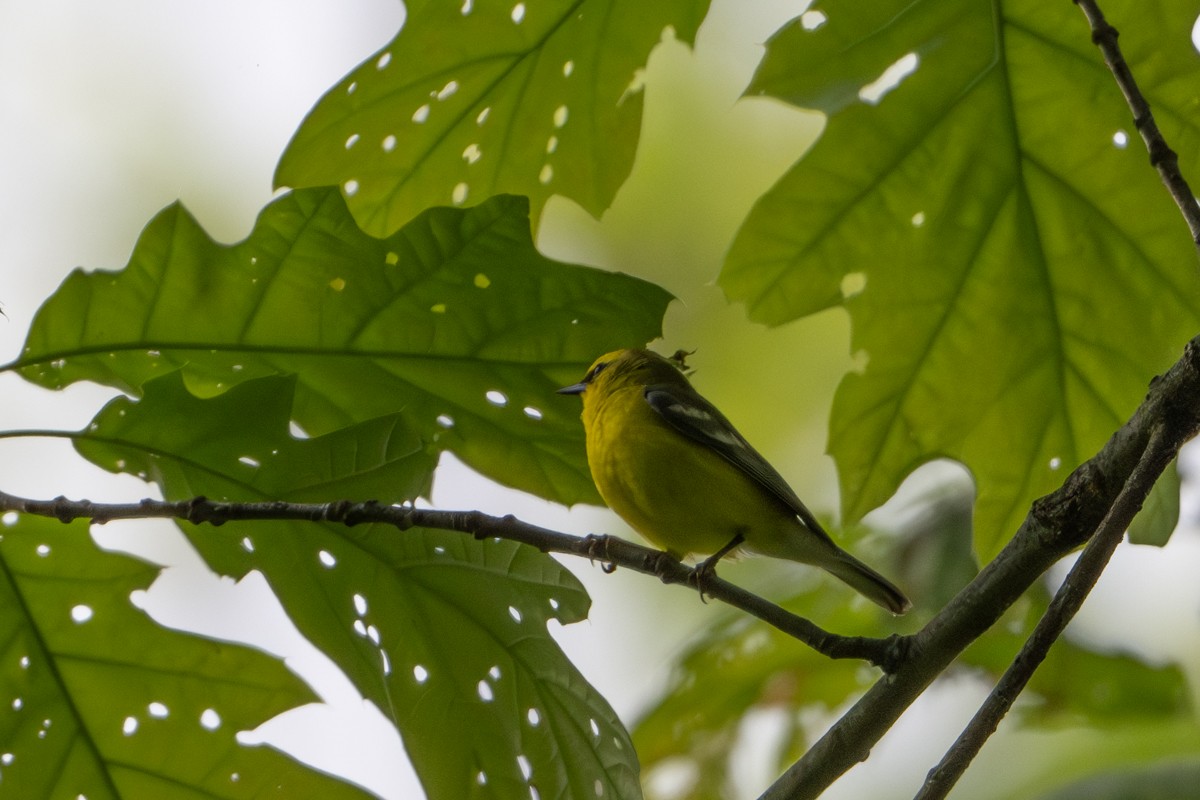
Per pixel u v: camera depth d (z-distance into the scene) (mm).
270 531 8078
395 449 7914
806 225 9391
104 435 7668
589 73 9500
